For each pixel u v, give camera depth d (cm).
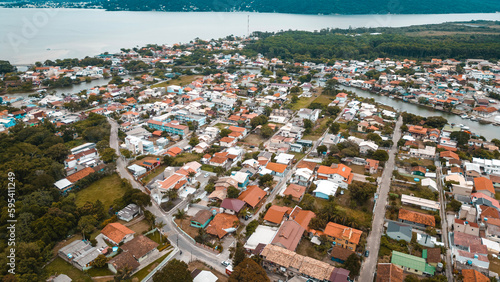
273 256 7638
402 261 7644
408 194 10838
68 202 9594
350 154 13112
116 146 14612
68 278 7075
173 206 10094
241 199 10100
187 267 7238
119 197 10606
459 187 10638
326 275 7094
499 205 9950
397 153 13938
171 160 12688
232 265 7500
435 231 8750
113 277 7306
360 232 8438
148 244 8000
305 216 9238
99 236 8575
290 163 12912
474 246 8094
